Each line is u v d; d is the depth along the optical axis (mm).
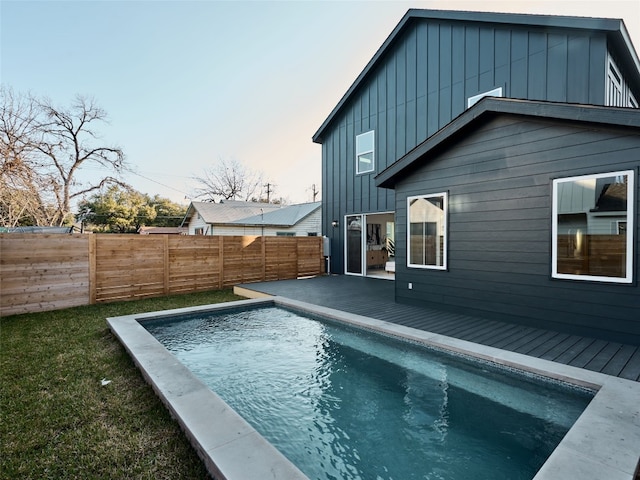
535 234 4535
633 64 7188
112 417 2590
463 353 3768
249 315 6207
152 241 7711
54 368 3570
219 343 4762
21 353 4031
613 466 1838
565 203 4266
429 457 2338
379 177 6477
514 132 4730
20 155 13250
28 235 6152
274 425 2770
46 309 6324
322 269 11586
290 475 1798
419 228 6059
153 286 7738
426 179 5906
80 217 25906
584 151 4090
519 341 3994
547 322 4441
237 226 17547
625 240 3828
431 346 4055
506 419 2789
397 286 6445
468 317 5227
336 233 11812
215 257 8836
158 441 2281
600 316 3998
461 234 5395
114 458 2107
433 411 2939
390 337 4527
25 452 2170
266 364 4020
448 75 8562
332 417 2873
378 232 13367
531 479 2086
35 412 2666
